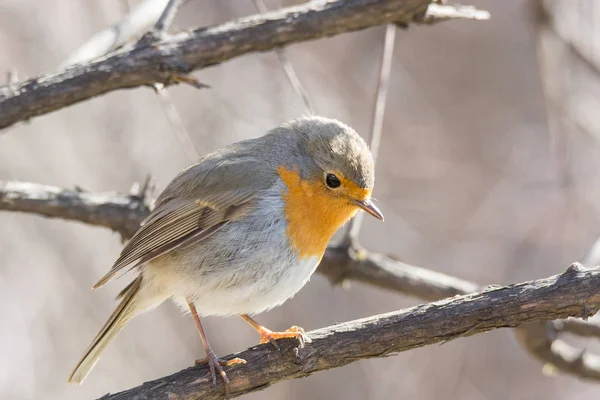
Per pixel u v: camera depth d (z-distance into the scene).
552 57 12.56
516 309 6.04
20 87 7.42
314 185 7.54
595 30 13.34
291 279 7.61
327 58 15.47
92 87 7.44
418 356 14.66
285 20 7.49
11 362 12.98
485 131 15.71
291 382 14.16
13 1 13.98
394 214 15.26
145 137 13.98
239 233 7.52
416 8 7.38
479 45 15.96
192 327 13.83
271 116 14.68
